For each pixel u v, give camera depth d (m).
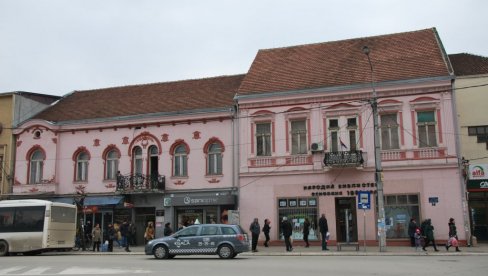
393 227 28.38
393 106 29.17
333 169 29.50
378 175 25.00
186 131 33.09
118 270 16.70
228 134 32.16
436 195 27.92
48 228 26.28
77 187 34.75
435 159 28.16
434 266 16.89
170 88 36.91
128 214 33.62
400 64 30.33
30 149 36.06
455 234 25.47
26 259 22.42
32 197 35.31
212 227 21.78
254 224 26.34
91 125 35.09
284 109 31.00
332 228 29.23
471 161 31.97
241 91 32.09
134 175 32.88
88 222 34.22
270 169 30.81
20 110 37.34
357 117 29.69
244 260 20.28
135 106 35.50
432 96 28.61
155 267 17.55
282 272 15.24
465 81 32.97
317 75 31.66
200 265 18.00
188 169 32.66
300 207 30.05
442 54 30.03
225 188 31.67
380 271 15.38
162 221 32.62
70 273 15.95
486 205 31.20
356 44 33.75
